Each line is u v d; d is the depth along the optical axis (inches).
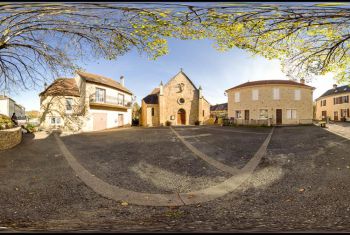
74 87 1010.7
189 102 1412.4
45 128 909.2
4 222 161.9
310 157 356.8
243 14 145.9
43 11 149.9
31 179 278.8
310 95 1128.8
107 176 292.4
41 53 381.1
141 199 218.7
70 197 223.9
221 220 168.4
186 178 282.8
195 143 529.7
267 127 941.8
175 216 179.0
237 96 1206.3
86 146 520.7
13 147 489.7
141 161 367.9
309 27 185.6
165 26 174.7
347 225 150.4
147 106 1444.4
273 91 1091.3
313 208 188.7
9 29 263.7
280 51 215.3
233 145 492.7
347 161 320.8
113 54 276.8
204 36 186.5
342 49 249.8
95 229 138.6
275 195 221.9
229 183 261.6
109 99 1093.8
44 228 141.3
